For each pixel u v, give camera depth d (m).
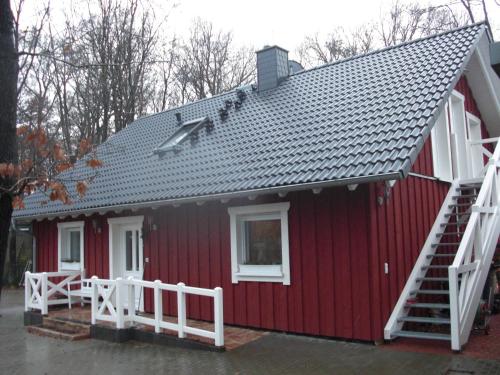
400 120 9.15
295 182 8.61
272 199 9.82
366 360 7.51
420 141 8.23
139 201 11.31
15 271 23.62
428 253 9.99
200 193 10.05
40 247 16.11
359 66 12.88
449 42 11.61
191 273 11.30
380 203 8.76
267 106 13.45
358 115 10.23
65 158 5.09
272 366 7.56
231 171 10.51
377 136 9.01
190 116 16.30
